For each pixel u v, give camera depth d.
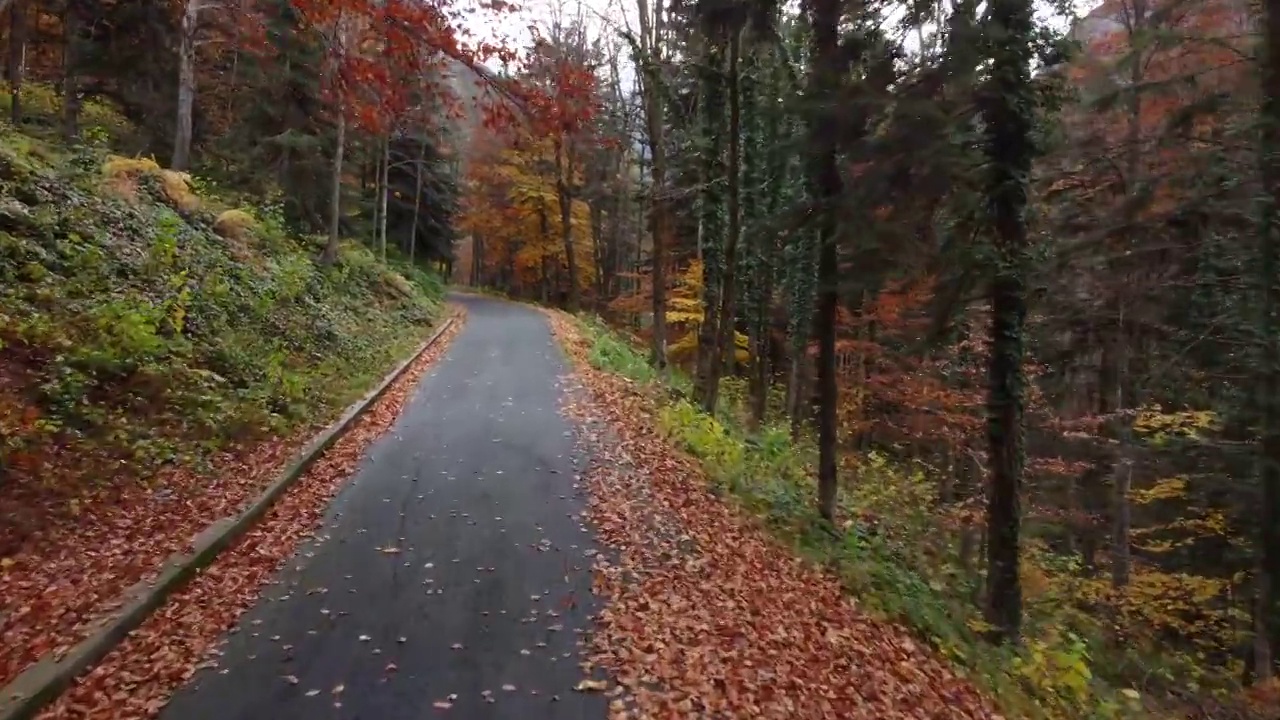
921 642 7.57
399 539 7.78
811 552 8.97
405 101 7.63
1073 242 13.55
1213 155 11.41
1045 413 18.31
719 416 18.06
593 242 48.34
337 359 15.96
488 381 17.00
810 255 18.23
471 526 8.22
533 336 25.75
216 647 5.53
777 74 15.96
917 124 9.89
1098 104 12.09
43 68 30.62
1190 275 13.64
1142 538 18.62
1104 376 18.44
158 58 25.00
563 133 7.57
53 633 5.35
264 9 20.22
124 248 12.80
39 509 6.97
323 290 20.67
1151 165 13.84
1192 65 13.55
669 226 27.84
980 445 20.95
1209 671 14.50
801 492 13.14
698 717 4.92
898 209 10.63
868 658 6.43
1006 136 10.02
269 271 17.78
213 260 15.44
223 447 9.70
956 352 19.73
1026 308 10.84
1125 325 15.20
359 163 34.53
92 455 8.09
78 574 6.24
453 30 6.65
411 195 41.72
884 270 11.12
